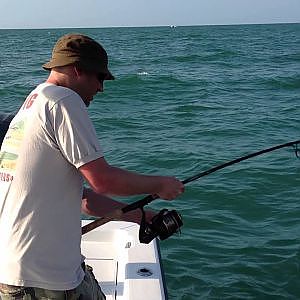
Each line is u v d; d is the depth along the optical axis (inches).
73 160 75.6
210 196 265.1
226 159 340.8
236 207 252.8
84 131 75.5
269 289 180.2
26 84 786.8
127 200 241.8
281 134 424.5
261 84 782.5
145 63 1182.9
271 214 243.9
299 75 864.9
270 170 305.7
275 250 205.5
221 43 2210.9
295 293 178.1
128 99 631.8
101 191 77.8
